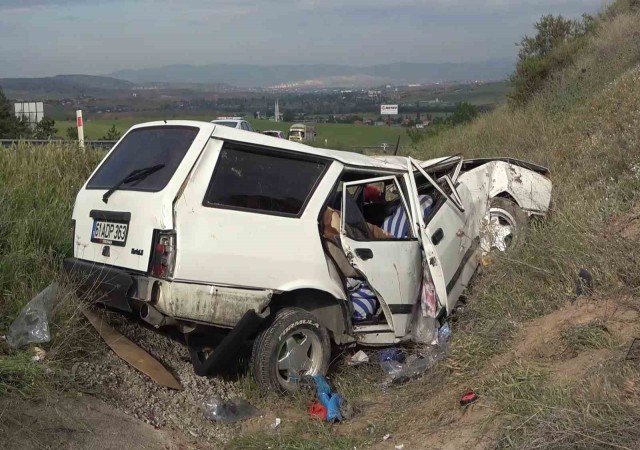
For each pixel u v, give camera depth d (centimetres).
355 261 534
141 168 496
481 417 428
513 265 604
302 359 504
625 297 505
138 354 499
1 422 387
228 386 512
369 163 580
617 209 659
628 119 965
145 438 422
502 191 732
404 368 548
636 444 338
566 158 1014
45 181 722
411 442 430
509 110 1856
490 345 511
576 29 2098
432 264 583
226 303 463
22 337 462
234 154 492
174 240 448
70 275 510
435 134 2492
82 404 430
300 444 429
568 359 464
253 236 478
